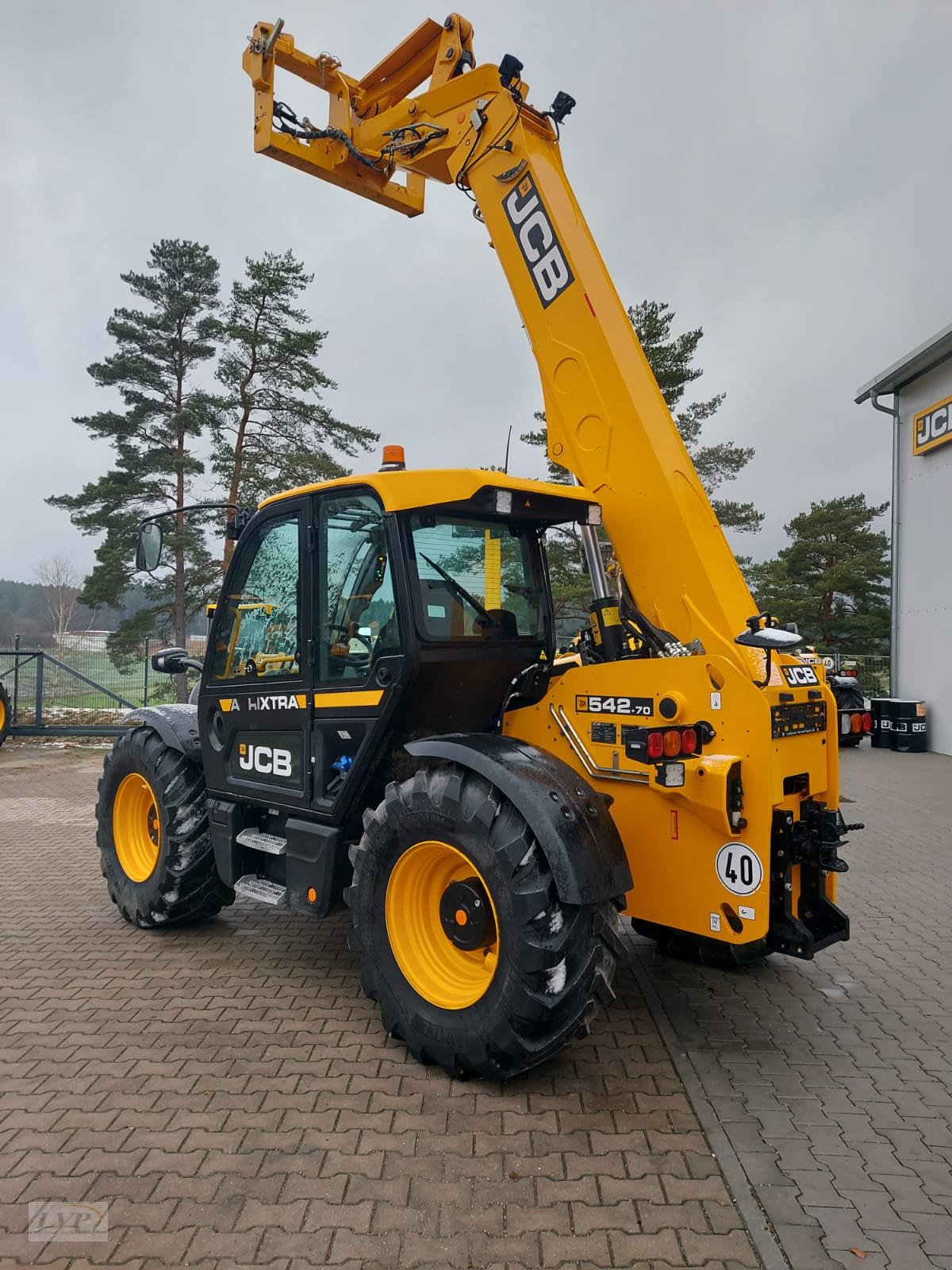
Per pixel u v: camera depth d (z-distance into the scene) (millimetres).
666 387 18125
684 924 3230
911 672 13812
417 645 3363
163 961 4328
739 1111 2895
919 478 13531
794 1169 2553
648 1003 3859
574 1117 2840
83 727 15383
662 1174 2523
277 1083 3047
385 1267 2131
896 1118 2871
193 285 21328
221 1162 2555
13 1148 2631
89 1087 3014
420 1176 2494
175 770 4574
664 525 3498
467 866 3230
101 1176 2484
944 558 12961
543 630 4027
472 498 3229
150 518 4258
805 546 27438
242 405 20859
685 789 3055
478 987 3096
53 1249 2184
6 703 13789
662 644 3482
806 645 3418
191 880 4551
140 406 20734
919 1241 2234
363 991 3766
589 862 2826
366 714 3531
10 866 6441
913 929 4945
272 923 4988
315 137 4527
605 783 3480
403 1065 3193
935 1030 3584
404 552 3396
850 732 3572
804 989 4039
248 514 4426
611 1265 2143
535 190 3850
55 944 4598
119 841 4969
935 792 9602
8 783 10594
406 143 4297
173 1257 2158
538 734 3719
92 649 16812
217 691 4328
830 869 3355
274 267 20594
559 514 3662
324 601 3785
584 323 3715
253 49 4609
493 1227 2279
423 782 3158
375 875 3287
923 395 13375
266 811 4266
